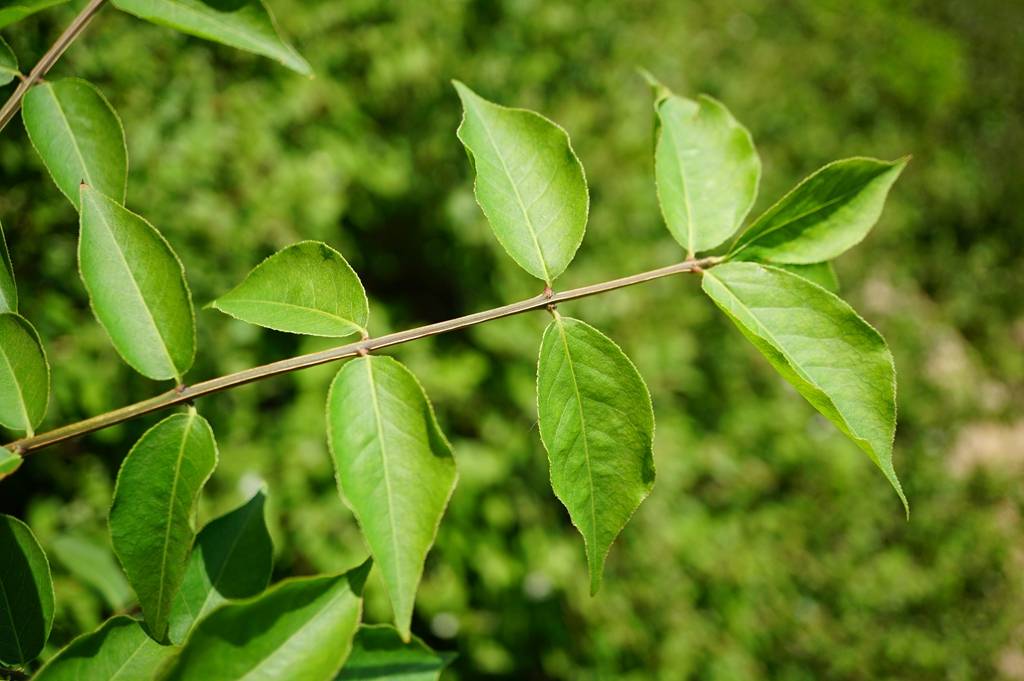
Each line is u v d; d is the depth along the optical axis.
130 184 3.14
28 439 0.91
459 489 3.91
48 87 1.11
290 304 1.00
